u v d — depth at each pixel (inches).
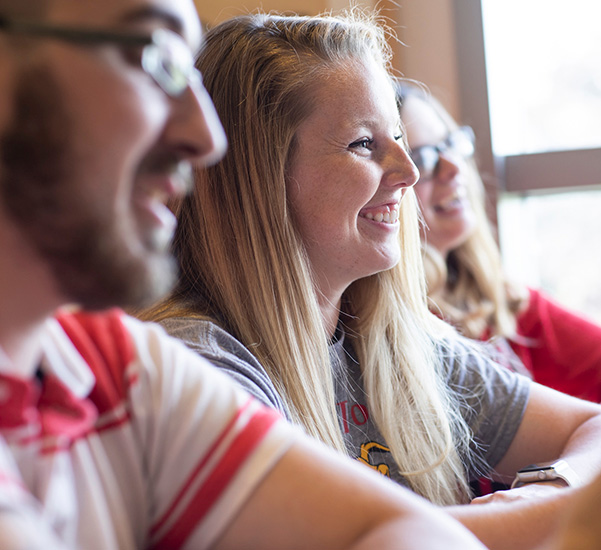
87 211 21.3
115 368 25.9
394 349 52.4
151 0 22.5
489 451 53.9
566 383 79.1
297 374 45.0
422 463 50.6
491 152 90.8
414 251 54.3
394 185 47.6
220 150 24.7
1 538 17.7
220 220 46.6
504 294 80.6
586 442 50.1
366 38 50.4
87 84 21.2
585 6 91.1
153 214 23.5
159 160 23.7
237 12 82.1
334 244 47.0
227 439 27.4
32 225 21.2
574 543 21.4
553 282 94.9
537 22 92.7
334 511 27.0
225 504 26.8
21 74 20.8
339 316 52.2
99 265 21.7
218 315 45.7
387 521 26.6
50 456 21.9
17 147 20.9
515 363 75.5
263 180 46.1
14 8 21.0
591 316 93.7
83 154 21.3
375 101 47.4
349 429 49.4
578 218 93.2
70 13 21.3
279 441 28.1
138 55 22.1
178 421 27.0
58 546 19.2
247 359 42.9
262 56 47.1
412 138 76.1
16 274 21.6
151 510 26.8
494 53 93.1
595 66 91.2
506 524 39.9
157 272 23.1
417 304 54.2
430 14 90.7
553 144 93.5
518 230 95.4
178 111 23.7
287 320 45.5
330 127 46.1
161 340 28.1
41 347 23.4
